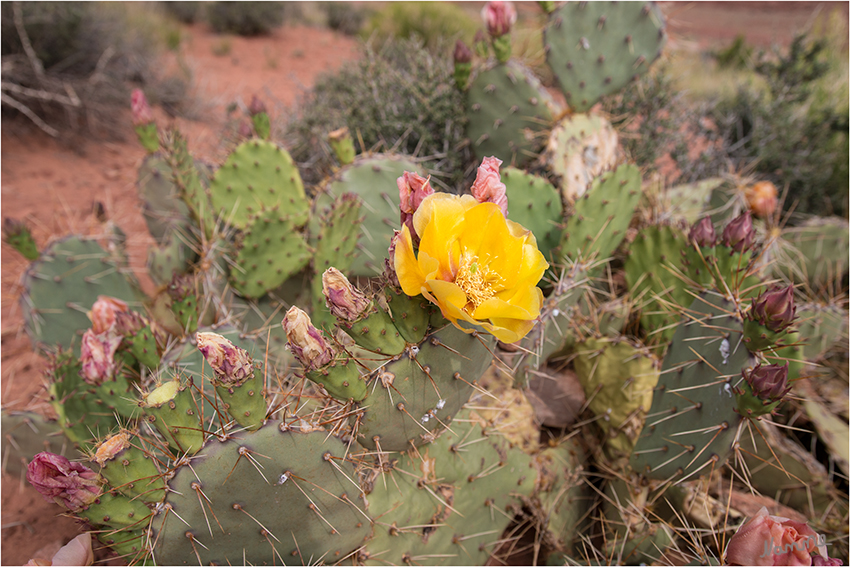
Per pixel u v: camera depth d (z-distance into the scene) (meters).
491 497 0.39
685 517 0.42
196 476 0.26
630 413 0.45
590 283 0.53
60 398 0.42
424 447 0.35
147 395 0.28
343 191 0.54
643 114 0.88
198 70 2.04
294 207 0.63
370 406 0.28
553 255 0.50
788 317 0.29
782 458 0.45
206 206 0.60
